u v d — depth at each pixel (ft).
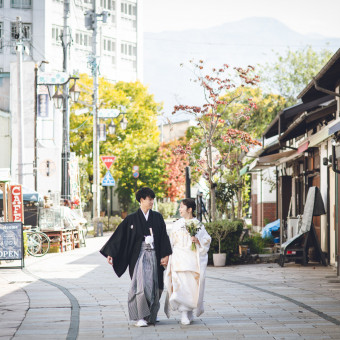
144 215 30.91
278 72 149.48
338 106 54.13
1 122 117.29
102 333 28.58
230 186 83.20
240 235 64.13
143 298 29.94
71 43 120.37
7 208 74.18
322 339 26.81
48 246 78.38
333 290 42.68
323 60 151.84
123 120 134.92
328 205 59.26
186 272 30.99
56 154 123.34
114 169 177.78
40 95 112.06
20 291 43.68
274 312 33.73
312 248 64.18
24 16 194.18
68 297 40.37
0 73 118.11
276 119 66.69
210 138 75.66
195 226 31.17
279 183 97.55
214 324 30.53
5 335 28.17
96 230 125.49
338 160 54.34
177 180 199.11
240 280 49.26
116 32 240.73
